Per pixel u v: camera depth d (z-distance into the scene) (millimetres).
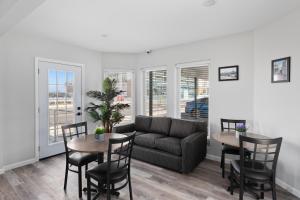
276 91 2734
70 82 4121
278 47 2695
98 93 4234
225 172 3115
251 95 3250
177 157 3078
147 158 3471
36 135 3520
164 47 4324
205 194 2459
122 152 2268
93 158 2578
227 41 3482
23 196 2395
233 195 2434
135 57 4949
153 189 2576
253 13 2504
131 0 2150
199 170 3199
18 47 3252
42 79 3611
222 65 3559
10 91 3174
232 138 2691
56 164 3428
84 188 2559
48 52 3674
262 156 2873
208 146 3783
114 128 3949
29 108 3420
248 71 3270
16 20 2201
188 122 3613
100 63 4742
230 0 2154
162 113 4648
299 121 2400
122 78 5012
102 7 2318
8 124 3164
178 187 2631
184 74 4211
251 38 3225
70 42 3889
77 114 4250
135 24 2895
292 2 2207
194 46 3910
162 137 3617
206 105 3908
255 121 3182
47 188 2590
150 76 4871
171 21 2779
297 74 2416
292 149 2492
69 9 2371
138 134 3850
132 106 5027
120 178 2117
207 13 2504
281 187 2641
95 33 3320
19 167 3273
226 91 3529
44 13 2480
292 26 2471
